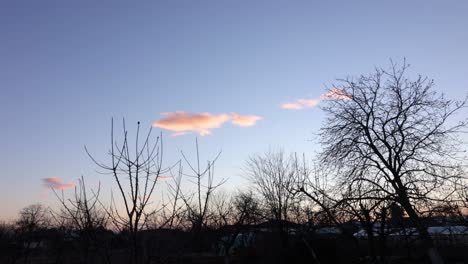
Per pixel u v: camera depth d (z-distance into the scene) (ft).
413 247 51.47
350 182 61.98
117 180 18.95
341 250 67.00
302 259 75.61
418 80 75.56
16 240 41.47
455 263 53.78
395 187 54.90
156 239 19.62
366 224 45.73
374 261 45.14
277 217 94.07
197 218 21.33
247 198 106.63
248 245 100.22
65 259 23.17
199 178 22.12
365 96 75.15
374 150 68.13
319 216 58.08
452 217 50.70
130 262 18.37
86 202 19.62
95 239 19.13
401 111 71.97
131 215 18.60
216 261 70.79
